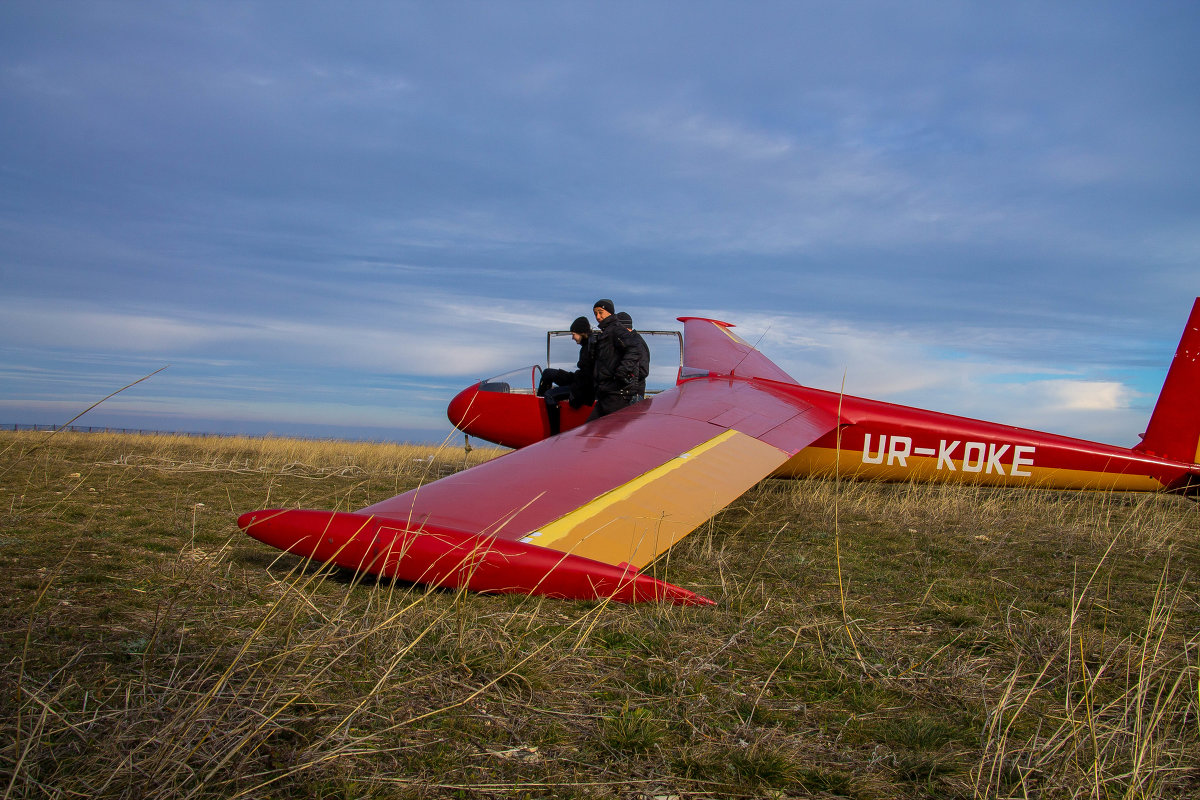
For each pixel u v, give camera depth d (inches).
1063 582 166.4
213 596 127.5
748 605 137.6
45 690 81.7
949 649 116.5
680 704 91.2
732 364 365.4
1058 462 316.8
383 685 90.0
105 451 379.9
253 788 62.8
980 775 72.3
